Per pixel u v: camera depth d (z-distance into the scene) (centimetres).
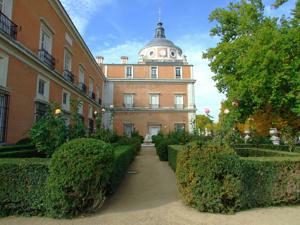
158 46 4597
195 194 460
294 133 1191
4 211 415
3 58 966
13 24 1028
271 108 1085
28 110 1159
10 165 416
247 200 481
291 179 506
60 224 385
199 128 1509
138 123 3312
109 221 403
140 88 3394
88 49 2253
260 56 912
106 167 437
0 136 951
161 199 544
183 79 3400
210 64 1272
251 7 1161
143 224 392
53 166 406
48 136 630
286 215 443
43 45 1380
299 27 910
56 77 1495
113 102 3328
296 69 903
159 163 1200
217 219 420
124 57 3697
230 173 460
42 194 416
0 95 959
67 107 1705
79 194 409
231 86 1112
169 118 3341
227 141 767
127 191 621
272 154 830
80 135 743
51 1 1424
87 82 2345
